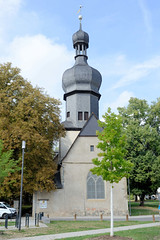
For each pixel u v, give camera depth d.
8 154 20.91
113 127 16.00
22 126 27.12
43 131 30.02
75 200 31.45
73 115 40.06
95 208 31.38
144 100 45.66
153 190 39.88
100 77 42.62
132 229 17.02
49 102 30.89
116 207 31.53
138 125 42.62
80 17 46.16
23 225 19.94
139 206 42.19
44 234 15.41
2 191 26.48
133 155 39.47
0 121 26.86
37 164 29.25
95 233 15.55
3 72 30.73
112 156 15.50
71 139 38.81
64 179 32.06
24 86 31.00
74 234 15.30
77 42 44.31
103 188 32.22
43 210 30.56
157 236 14.21
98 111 41.88
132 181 39.59
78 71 41.22
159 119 44.50
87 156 33.19
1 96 28.20
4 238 13.92
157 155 41.12
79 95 40.53
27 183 28.31
